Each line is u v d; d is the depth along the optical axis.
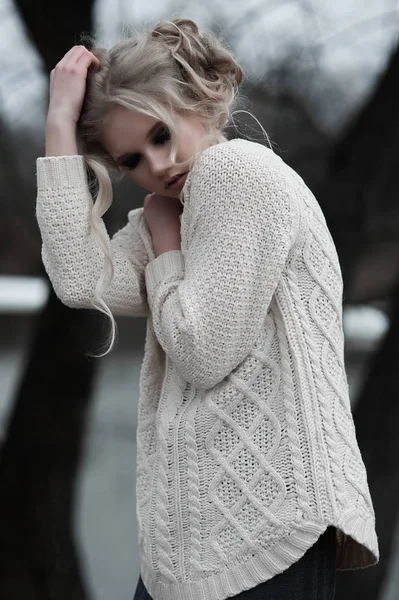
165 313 1.89
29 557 4.04
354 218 3.91
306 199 2.00
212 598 1.85
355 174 3.90
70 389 4.00
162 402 2.00
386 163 3.88
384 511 4.11
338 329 1.96
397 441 4.11
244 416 1.87
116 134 1.99
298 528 1.79
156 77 1.94
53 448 4.01
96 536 6.44
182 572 1.89
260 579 1.81
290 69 4.14
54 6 3.73
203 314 1.83
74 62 2.04
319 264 1.96
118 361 8.20
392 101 3.83
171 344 1.86
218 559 1.85
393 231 3.98
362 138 3.89
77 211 1.95
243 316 1.83
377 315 6.53
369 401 4.17
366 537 1.86
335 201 3.92
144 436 2.10
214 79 2.05
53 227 1.94
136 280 2.11
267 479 1.83
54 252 1.95
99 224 1.97
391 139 3.85
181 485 1.91
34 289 8.24
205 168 1.91
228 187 1.87
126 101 1.93
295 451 1.82
